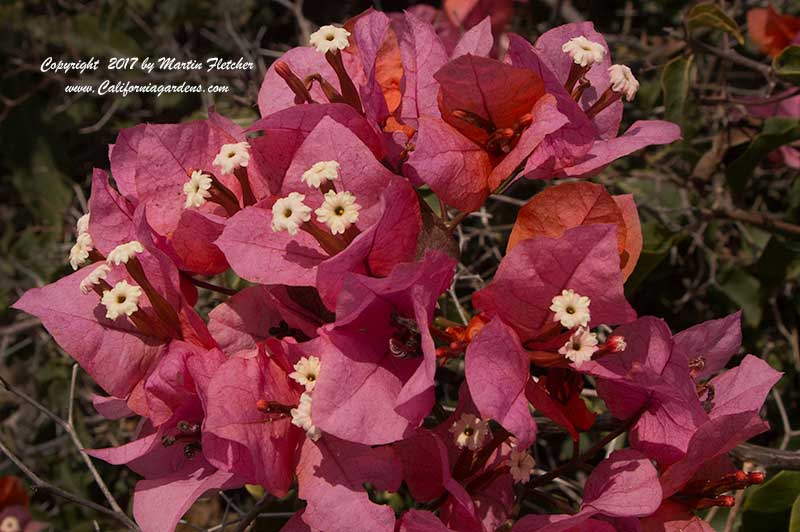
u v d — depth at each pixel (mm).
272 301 381
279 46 679
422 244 367
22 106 675
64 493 428
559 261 341
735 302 546
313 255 362
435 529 340
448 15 576
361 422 340
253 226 361
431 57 388
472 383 333
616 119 381
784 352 549
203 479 363
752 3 616
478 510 360
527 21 647
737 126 545
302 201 358
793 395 544
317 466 352
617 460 355
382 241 355
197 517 581
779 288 549
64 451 595
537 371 367
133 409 375
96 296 379
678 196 569
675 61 518
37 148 671
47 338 616
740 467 463
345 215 351
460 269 523
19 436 620
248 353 373
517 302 346
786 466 419
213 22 678
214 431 343
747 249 566
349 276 335
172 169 386
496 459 366
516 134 369
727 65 546
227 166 372
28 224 700
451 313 493
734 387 378
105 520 585
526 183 574
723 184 549
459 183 364
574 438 348
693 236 552
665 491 359
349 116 374
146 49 672
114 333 375
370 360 348
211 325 378
